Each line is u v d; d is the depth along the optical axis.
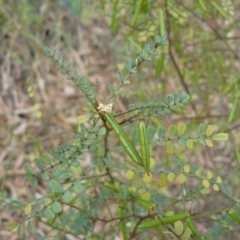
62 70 0.30
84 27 1.07
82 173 0.34
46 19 1.03
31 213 0.32
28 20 0.95
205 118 0.57
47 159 0.30
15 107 0.95
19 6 0.90
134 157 0.27
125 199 0.37
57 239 0.37
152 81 0.73
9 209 0.76
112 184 0.37
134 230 0.40
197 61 0.60
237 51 0.68
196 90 0.63
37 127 0.91
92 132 0.30
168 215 0.34
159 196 0.41
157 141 0.33
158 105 0.29
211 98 0.73
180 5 0.56
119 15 0.53
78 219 0.37
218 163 0.71
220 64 0.57
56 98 0.96
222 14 0.48
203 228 0.60
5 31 0.93
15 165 0.85
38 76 0.98
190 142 0.33
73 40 1.04
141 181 0.37
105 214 0.64
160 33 0.46
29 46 1.01
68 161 0.30
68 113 0.93
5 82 0.98
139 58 0.30
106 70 0.99
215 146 0.74
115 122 0.28
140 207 0.41
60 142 0.86
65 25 1.05
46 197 0.34
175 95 0.29
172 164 0.58
